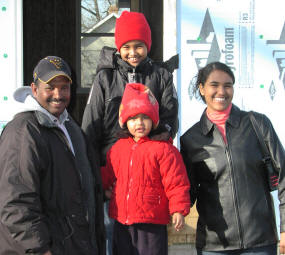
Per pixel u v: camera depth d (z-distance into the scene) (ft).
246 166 9.35
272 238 9.38
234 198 9.31
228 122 9.62
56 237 8.25
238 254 9.41
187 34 15.72
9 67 15.90
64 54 16.56
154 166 9.65
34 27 16.43
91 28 16.69
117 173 10.03
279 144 9.50
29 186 7.95
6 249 7.93
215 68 9.82
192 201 10.18
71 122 9.55
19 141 8.14
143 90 10.15
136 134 9.87
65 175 8.48
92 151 9.71
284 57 15.75
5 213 7.74
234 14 15.70
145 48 11.15
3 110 15.89
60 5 16.49
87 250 8.63
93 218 9.10
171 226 14.90
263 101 15.83
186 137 10.06
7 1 15.83
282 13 15.67
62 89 8.82
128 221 9.61
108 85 11.12
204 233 9.71
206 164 9.61
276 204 15.05
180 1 15.66
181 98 15.70
